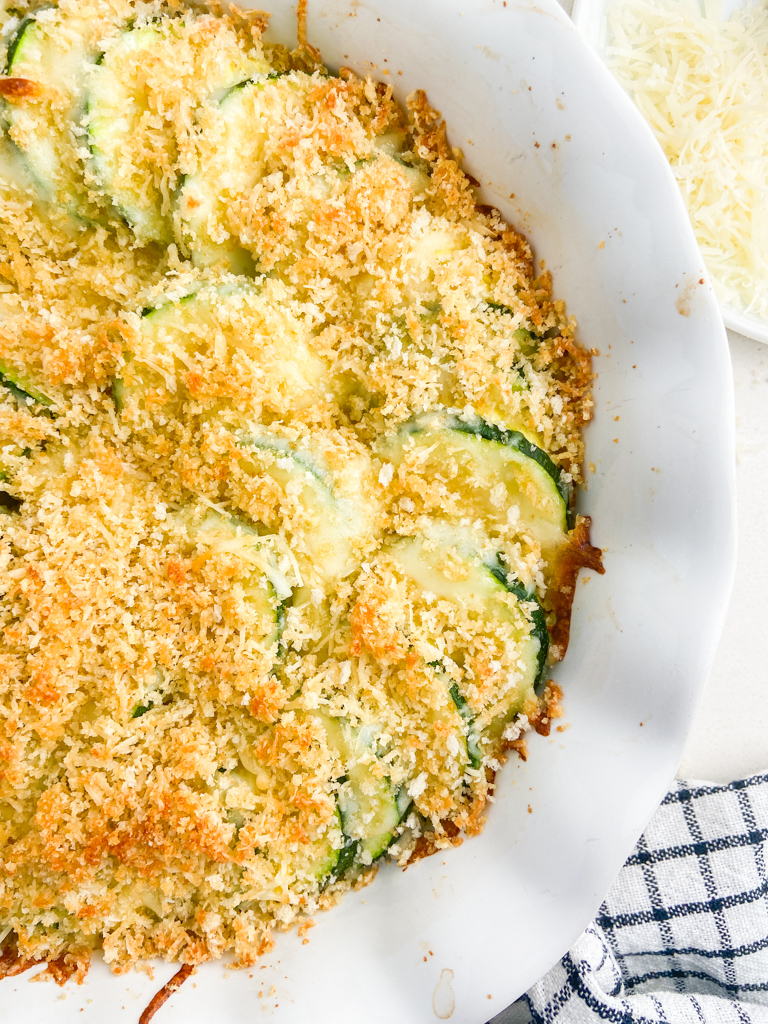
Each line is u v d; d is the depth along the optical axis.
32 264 0.29
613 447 0.28
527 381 0.29
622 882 0.34
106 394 0.29
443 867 0.29
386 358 0.29
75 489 0.28
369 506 0.29
